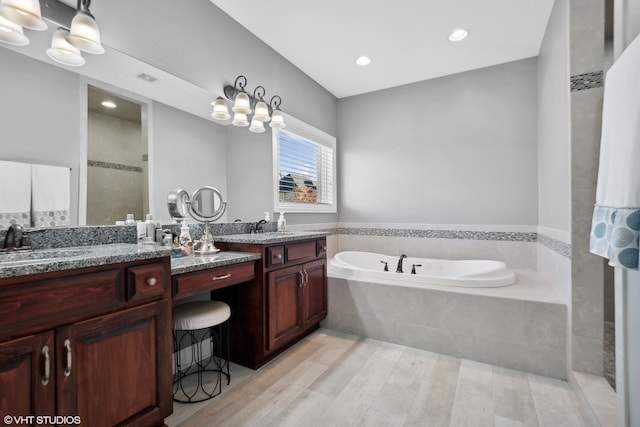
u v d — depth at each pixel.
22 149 1.35
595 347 1.71
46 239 1.40
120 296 1.16
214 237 2.11
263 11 2.24
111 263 1.13
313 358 2.11
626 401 1.08
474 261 2.91
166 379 1.33
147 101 1.82
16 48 1.33
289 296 2.16
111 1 1.60
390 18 2.31
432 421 1.47
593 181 1.72
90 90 1.57
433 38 2.57
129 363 1.19
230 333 2.05
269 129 2.72
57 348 0.99
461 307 2.14
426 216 3.36
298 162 3.16
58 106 1.46
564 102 1.93
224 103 2.15
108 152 1.65
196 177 2.11
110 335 1.13
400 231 3.50
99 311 1.10
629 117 0.95
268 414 1.53
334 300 2.60
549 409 1.55
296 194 3.12
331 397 1.67
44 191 1.41
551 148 2.31
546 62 2.46
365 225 3.70
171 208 1.96
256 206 2.59
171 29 1.90
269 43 2.65
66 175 1.48
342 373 1.91
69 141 1.50
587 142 1.74
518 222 2.96
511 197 2.98
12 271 0.87
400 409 1.56
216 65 2.20
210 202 2.21
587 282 1.73
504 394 1.69
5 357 0.88
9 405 0.89
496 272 2.38
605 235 1.06
